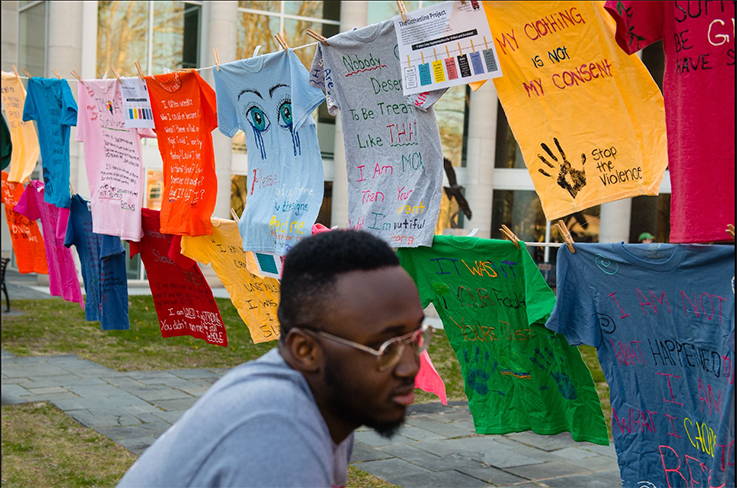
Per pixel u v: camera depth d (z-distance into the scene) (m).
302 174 3.53
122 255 4.91
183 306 4.64
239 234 4.14
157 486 1.11
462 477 4.96
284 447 1.04
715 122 2.11
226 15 14.47
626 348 2.60
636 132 2.57
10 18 15.50
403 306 1.13
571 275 2.71
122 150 4.55
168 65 14.95
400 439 5.83
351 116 3.32
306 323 1.15
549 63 2.72
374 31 3.09
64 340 9.41
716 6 2.09
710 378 2.33
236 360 8.88
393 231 3.24
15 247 5.94
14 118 5.61
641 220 16.41
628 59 2.55
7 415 5.95
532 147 2.80
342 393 1.15
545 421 3.04
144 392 7.02
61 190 4.93
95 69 14.19
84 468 4.81
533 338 3.03
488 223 14.81
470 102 14.90
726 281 2.26
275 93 3.59
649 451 2.57
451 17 2.82
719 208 2.12
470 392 3.21
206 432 1.09
